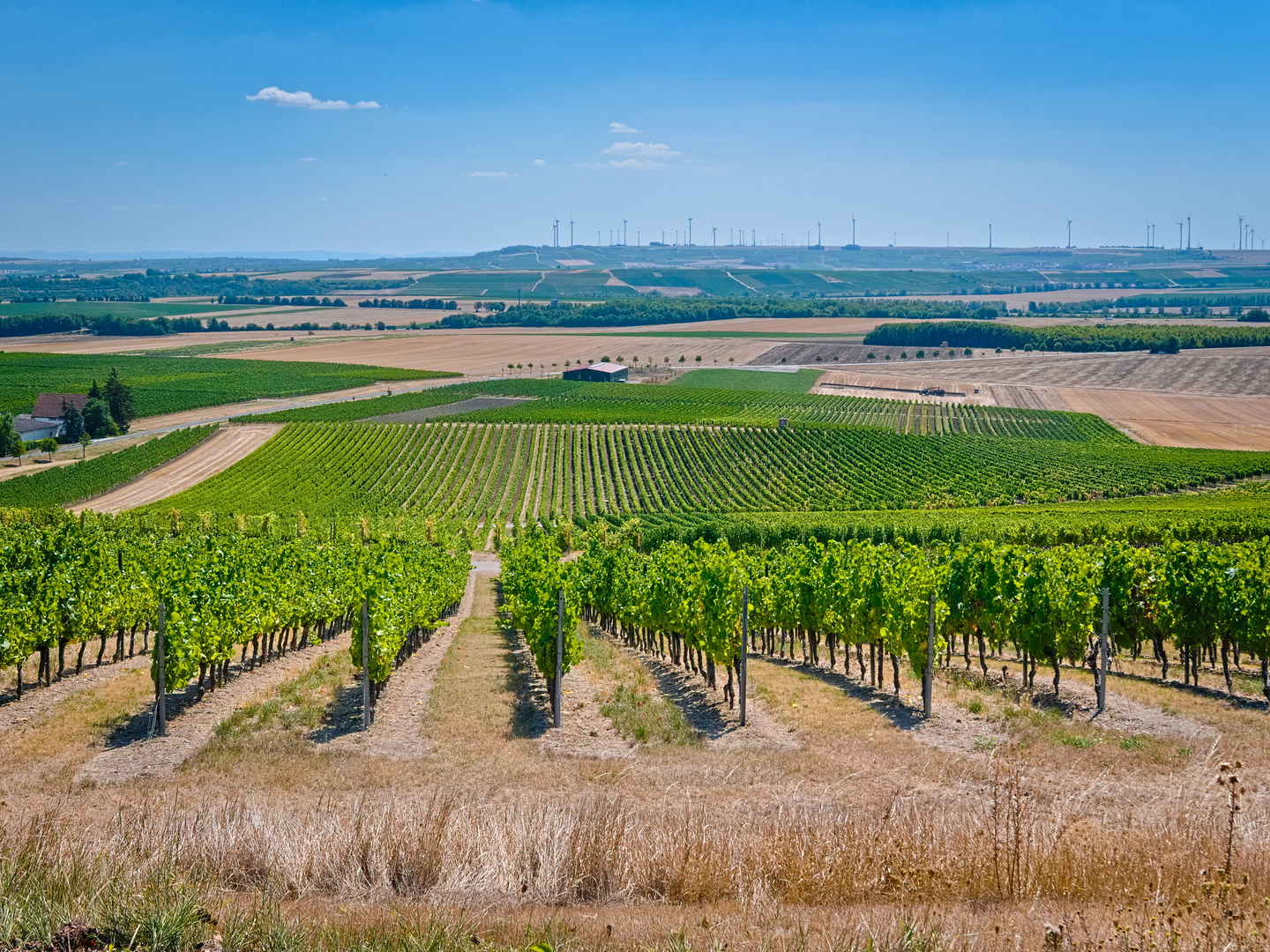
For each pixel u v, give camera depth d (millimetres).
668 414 138625
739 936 10477
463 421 132750
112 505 91000
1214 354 189375
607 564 43156
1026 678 26750
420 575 37000
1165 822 13641
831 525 69688
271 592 31125
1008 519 73062
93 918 10133
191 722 23266
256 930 10281
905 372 188500
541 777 18766
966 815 14312
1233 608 24875
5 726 22375
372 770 19266
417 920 10500
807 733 22094
